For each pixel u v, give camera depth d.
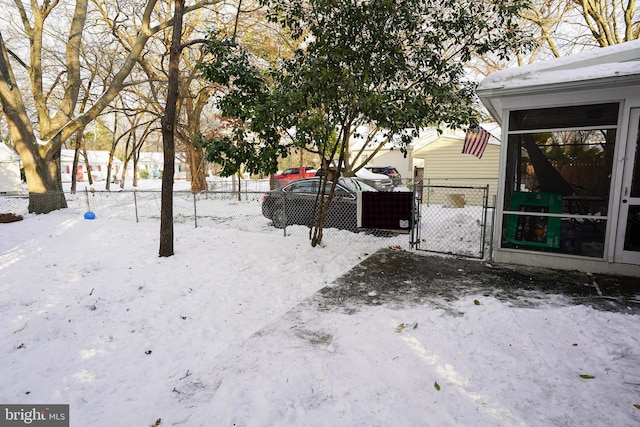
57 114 12.91
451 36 6.64
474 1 6.48
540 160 5.70
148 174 63.94
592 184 5.29
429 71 6.91
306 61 6.19
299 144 6.03
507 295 4.30
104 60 16.75
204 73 6.25
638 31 15.05
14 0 13.32
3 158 21.16
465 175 16.27
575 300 4.09
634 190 4.82
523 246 5.70
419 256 6.36
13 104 11.98
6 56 12.11
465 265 5.72
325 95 5.50
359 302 4.22
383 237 8.35
